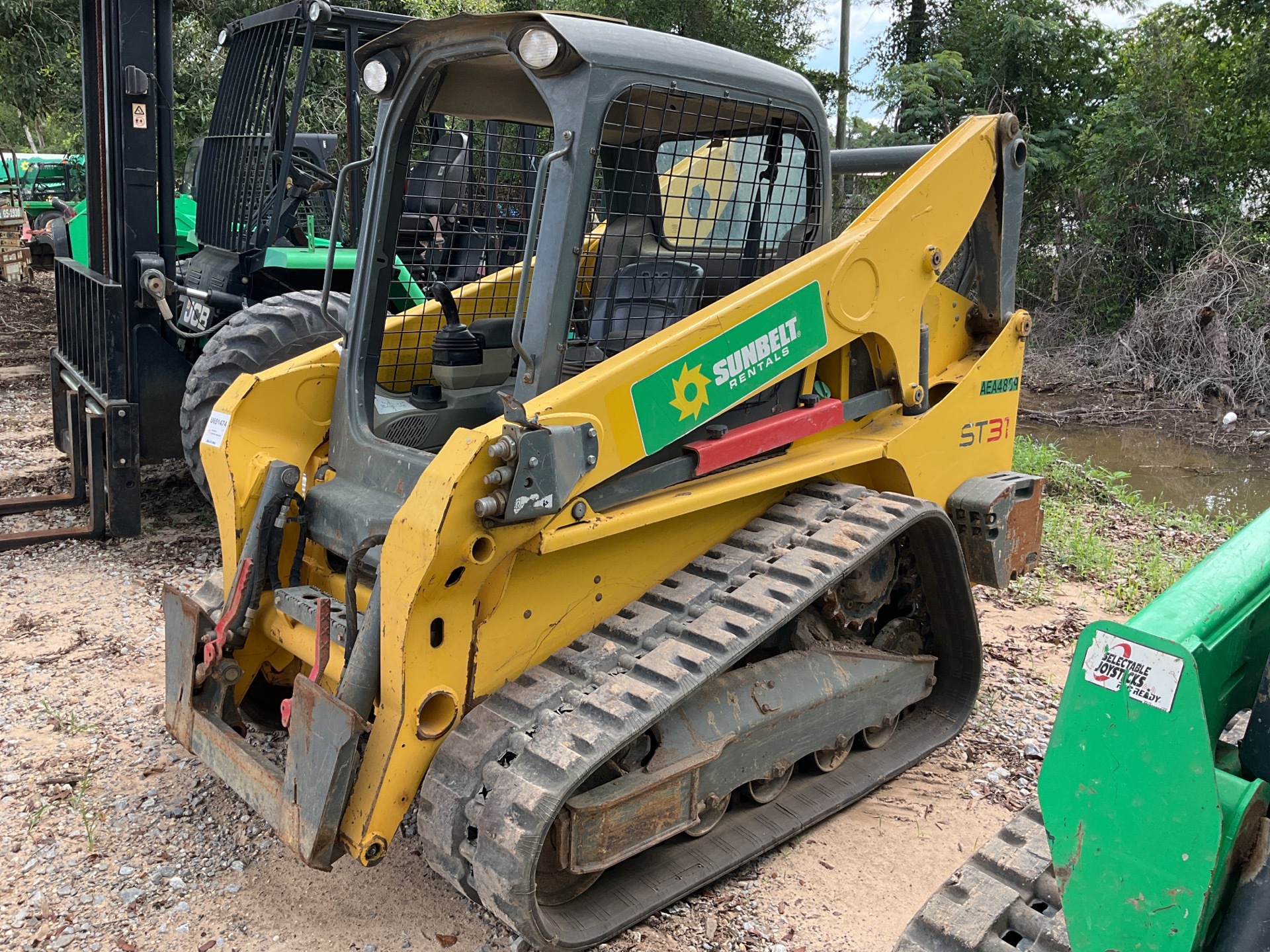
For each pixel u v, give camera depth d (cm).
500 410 335
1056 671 479
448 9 1347
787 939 292
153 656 457
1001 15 1692
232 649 322
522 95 336
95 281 590
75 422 645
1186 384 1284
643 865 310
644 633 297
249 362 522
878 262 355
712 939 291
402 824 343
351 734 256
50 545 589
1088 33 1695
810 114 343
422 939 288
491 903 252
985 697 447
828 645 353
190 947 283
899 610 407
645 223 321
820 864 328
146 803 347
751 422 337
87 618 494
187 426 535
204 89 1420
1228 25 1518
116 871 314
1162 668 164
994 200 416
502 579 272
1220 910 171
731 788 315
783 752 331
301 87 598
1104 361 1402
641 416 286
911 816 356
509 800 249
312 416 346
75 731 392
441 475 252
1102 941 175
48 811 342
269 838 331
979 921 215
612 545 304
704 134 332
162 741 388
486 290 379
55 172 1534
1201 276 1345
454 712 272
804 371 354
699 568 325
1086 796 175
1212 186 1495
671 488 309
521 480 253
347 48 618
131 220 573
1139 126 1480
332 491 319
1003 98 1675
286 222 640
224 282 644
